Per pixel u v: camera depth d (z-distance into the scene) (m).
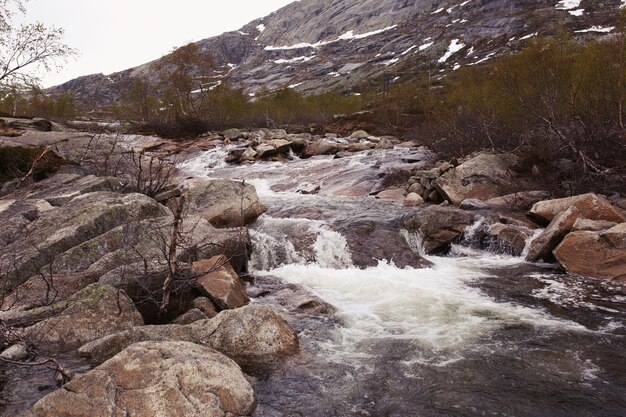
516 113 18.03
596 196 10.81
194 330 6.07
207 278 7.49
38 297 6.77
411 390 5.37
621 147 13.42
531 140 16.42
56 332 6.00
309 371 5.73
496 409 5.01
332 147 25.86
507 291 8.52
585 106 15.00
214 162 24.97
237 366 5.16
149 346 5.12
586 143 13.80
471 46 118.19
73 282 7.09
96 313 6.21
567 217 10.04
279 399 5.12
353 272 9.73
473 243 11.48
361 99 71.81
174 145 28.89
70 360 5.58
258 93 68.31
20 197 10.53
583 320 7.22
